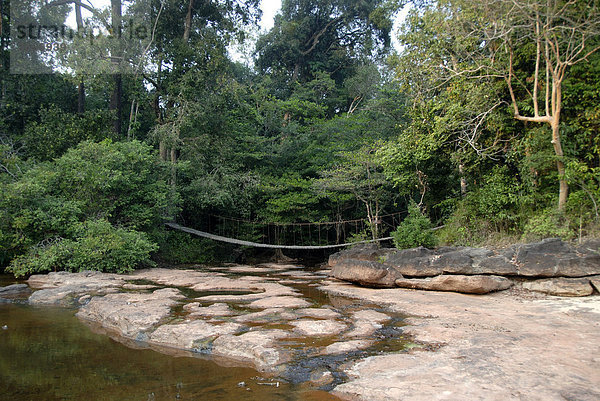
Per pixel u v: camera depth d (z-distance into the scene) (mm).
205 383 3760
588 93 9680
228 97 19656
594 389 3172
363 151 16984
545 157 9727
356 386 3434
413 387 3299
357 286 9969
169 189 16281
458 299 7609
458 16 10445
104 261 11781
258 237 20672
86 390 3586
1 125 17266
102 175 13359
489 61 11297
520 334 4953
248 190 19672
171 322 5918
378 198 17938
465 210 12531
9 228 11797
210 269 15141
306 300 7887
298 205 20125
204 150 19188
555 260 7949
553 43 9992
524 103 10758
